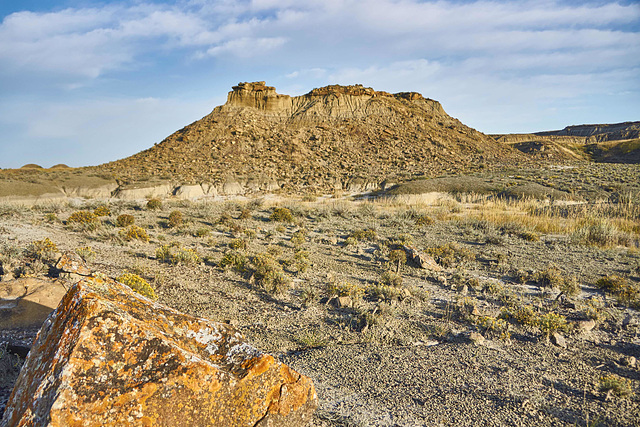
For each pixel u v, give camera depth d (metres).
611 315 9.00
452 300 10.33
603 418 4.91
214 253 15.18
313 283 11.48
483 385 5.80
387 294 10.24
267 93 116.25
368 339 7.65
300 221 26.08
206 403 3.29
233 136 93.44
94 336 3.18
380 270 13.65
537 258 16.02
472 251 17.00
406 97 137.50
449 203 43.69
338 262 14.55
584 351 7.23
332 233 21.53
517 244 19.08
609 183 50.06
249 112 108.62
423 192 50.84
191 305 8.98
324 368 6.27
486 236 20.83
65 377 2.94
